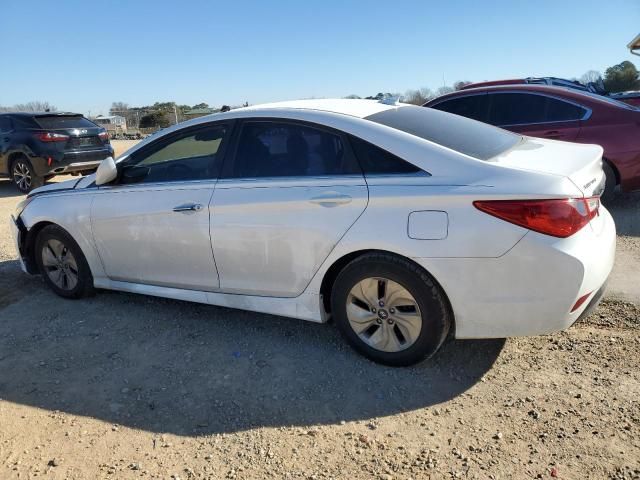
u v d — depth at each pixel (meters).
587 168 3.04
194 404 3.04
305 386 3.15
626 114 6.24
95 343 3.80
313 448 2.64
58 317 4.25
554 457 2.48
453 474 2.42
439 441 2.64
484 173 2.90
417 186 2.99
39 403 3.12
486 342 3.52
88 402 3.11
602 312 3.83
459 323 3.01
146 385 3.25
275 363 3.42
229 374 3.32
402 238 2.98
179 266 3.85
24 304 4.54
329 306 3.51
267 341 3.71
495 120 6.95
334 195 3.17
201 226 3.64
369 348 3.30
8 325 4.14
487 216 2.82
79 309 4.38
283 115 3.48
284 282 3.46
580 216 2.81
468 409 2.87
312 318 3.45
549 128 6.57
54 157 10.66
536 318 2.87
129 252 4.07
